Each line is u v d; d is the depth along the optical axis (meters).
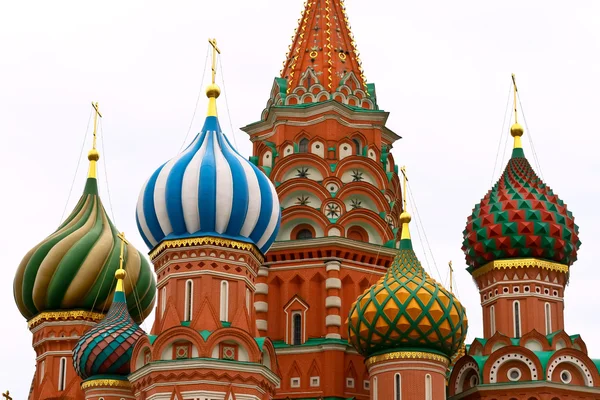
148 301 86.44
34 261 84.19
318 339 78.75
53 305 83.38
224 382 67.50
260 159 84.81
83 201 87.25
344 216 81.06
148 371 68.00
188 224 71.44
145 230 73.25
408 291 71.56
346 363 77.81
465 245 80.69
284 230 81.75
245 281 71.50
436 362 71.50
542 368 74.12
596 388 74.75
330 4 89.19
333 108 83.75
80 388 80.25
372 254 81.12
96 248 83.94
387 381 71.19
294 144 83.75
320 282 80.06
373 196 82.75
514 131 82.50
